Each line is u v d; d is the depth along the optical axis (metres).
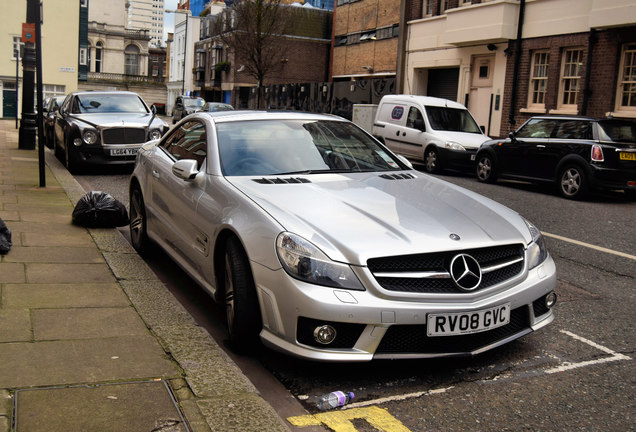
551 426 3.01
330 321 3.19
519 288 3.60
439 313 3.28
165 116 67.75
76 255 5.62
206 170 4.49
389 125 17.16
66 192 9.00
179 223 4.74
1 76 44.59
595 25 16.47
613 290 5.46
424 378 3.55
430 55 24.56
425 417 3.08
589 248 7.11
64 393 2.95
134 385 3.09
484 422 3.04
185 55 65.69
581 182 11.34
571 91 18.06
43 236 6.23
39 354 3.39
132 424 2.71
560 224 8.68
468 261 3.44
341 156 4.84
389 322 3.22
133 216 6.07
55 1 46.66
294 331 3.27
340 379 3.52
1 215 7.05
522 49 19.75
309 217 3.57
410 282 3.33
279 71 47.66
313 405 3.20
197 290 5.18
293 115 5.29
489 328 3.42
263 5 35.94
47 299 4.34
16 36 44.78
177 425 2.74
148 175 5.62
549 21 18.58
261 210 3.67
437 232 3.54
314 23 48.47
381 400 3.26
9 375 3.10
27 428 2.61
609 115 16.36
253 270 3.49
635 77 16.03
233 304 3.66
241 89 47.84
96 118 12.44
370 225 3.54
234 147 4.62
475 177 15.09
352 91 30.08
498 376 3.59
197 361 3.44
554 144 11.97
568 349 4.03
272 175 4.38
